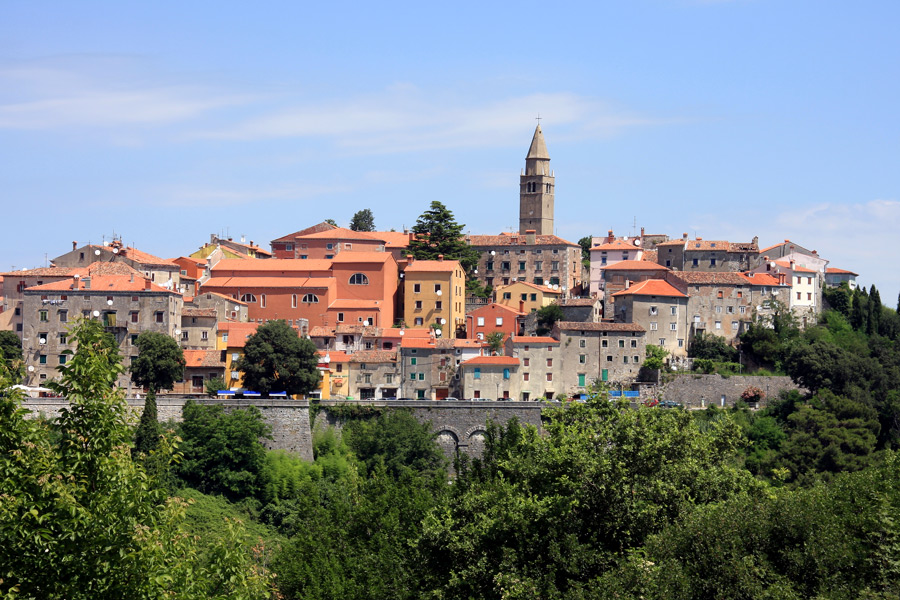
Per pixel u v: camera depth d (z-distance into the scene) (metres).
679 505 171.75
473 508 189.75
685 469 179.75
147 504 113.94
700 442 194.88
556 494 176.25
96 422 115.25
